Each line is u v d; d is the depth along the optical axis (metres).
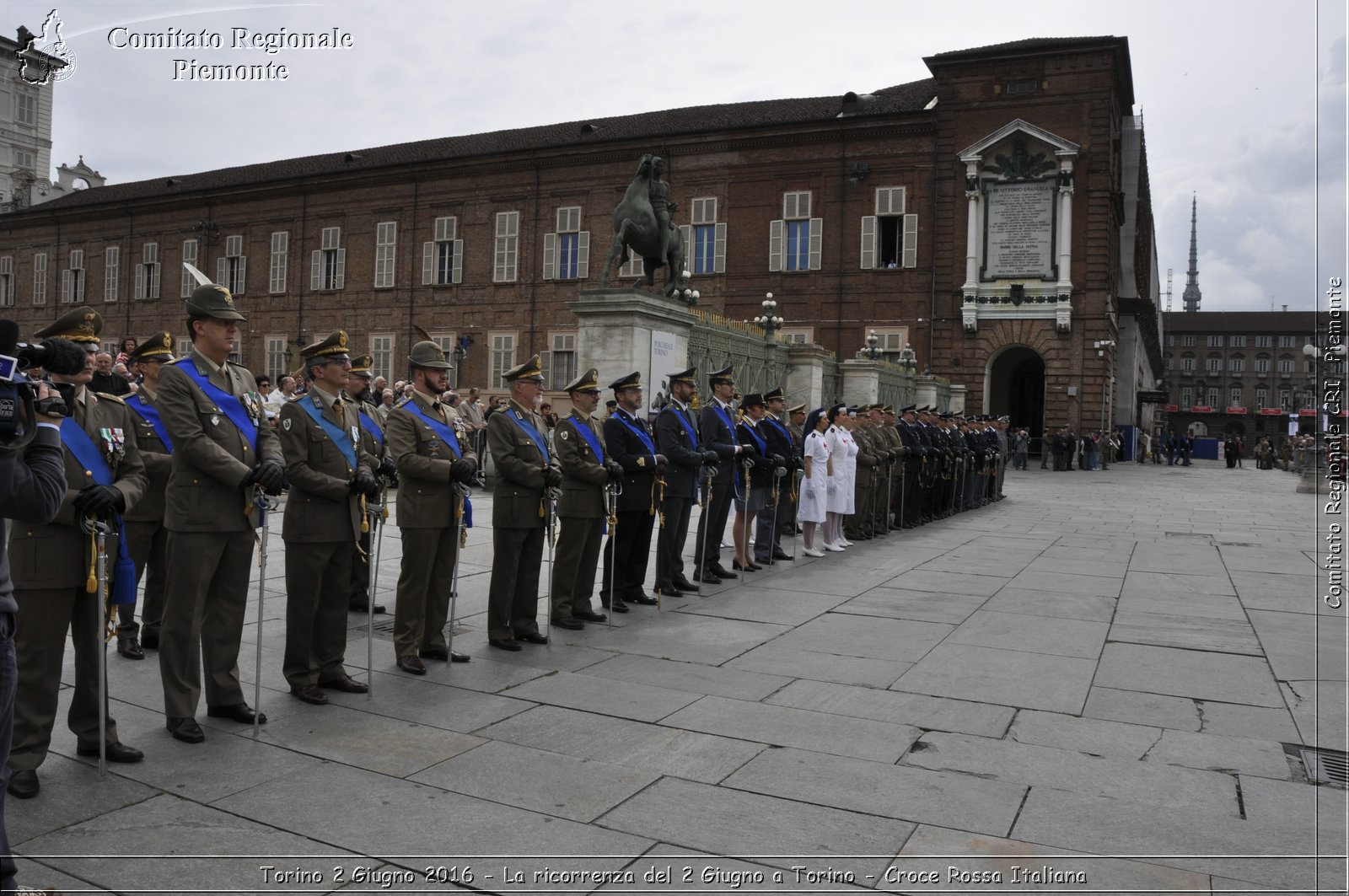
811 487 12.88
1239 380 107.50
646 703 6.45
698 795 4.95
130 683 6.77
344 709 6.25
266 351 50.47
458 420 7.62
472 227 45.94
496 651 7.81
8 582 3.54
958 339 38.41
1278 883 4.16
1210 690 7.00
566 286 44.16
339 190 48.56
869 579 11.36
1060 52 36.53
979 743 5.81
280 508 15.71
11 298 57.12
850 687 6.90
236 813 4.65
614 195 43.25
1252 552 14.48
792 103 44.53
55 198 58.16
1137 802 4.99
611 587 8.94
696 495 11.54
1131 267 48.09
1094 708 6.54
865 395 25.16
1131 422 47.56
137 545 7.48
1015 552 14.01
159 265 52.56
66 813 4.62
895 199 39.28
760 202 41.38
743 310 41.59
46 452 3.58
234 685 6.02
